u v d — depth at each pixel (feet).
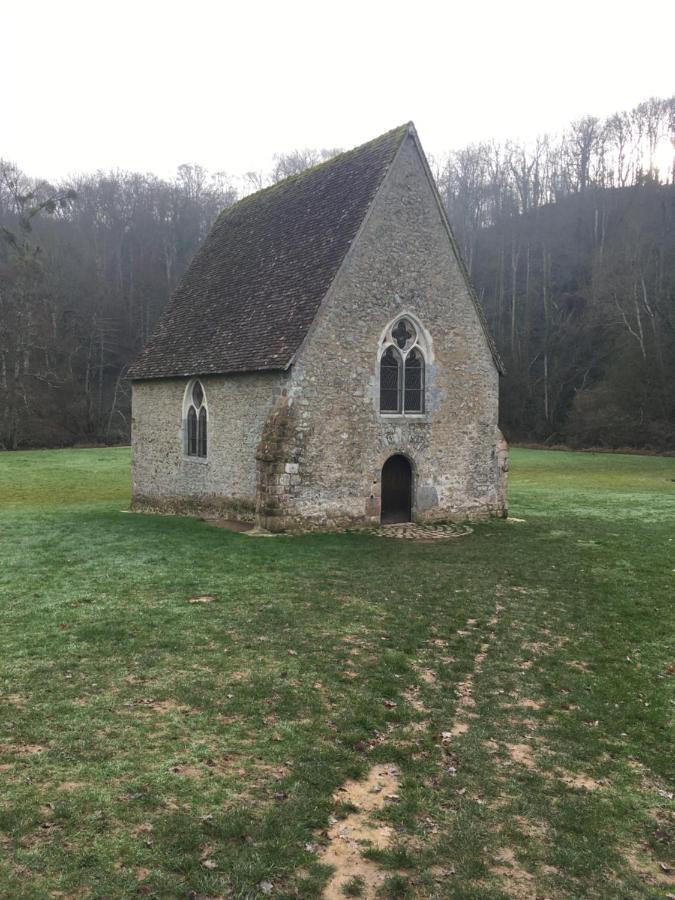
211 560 43.60
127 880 14.35
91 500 90.12
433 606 35.91
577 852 16.62
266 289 64.75
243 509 61.05
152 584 37.22
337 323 57.11
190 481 68.54
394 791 18.66
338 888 14.76
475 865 15.83
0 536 51.39
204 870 14.85
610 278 193.26
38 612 31.55
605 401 181.47
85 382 209.97
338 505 57.93
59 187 229.04
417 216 61.46
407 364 62.03
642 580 43.01
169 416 71.82
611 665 29.07
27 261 186.80
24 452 161.99
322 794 18.11
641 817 18.40
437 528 60.49
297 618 32.42
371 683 25.52
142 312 223.30
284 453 54.90
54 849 15.15
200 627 30.42
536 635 32.35
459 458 64.75
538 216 236.63
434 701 24.53
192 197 252.42
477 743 21.66
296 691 24.32
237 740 20.61
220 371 61.41
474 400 65.51
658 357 172.76
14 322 187.83
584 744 22.15
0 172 211.00
